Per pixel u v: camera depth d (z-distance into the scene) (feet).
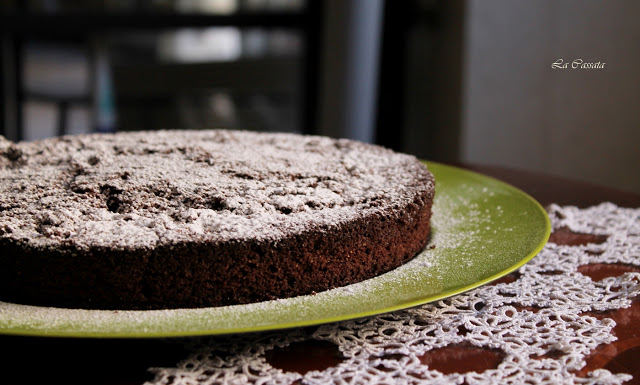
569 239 2.37
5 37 5.78
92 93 6.11
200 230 1.96
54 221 1.99
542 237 2.12
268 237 1.94
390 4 5.40
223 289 1.94
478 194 2.49
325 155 2.41
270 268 1.96
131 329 1.78
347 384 1.75
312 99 6.15
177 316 1.84
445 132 5.06
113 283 1.91
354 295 1.92
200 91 6.20
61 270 1.92
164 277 1.92
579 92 4.78
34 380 1.78
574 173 4.91
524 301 2.02
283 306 1.88
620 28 4.66
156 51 6.08
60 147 2.39
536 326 1.93
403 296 1.89
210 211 2.03
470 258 2.08
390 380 1.75
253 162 2.27
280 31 6.03
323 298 1.92
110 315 1.86
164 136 2.56
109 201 2.09
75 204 2.06
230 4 5.92
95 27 5.85
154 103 6.20
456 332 1.90
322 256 2.00
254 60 6.13
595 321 1.93
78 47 5.97
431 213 2.28
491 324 1.93
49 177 2.18
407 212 2.12
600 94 4.78
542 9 4.68
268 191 2.13
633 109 4.76
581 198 2.71
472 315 1.97
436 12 5.08
